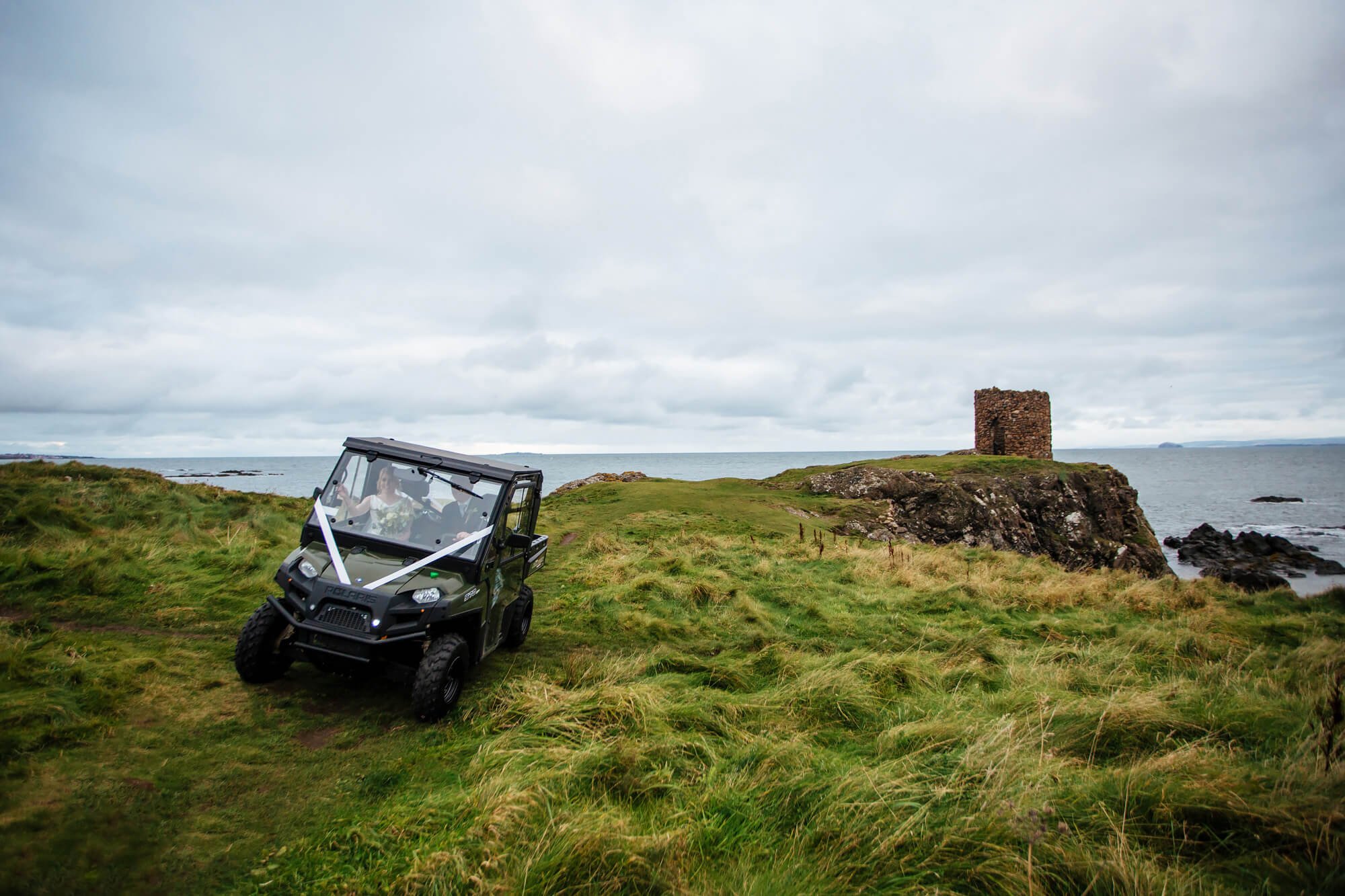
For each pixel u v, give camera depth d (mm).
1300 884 3229
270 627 5762
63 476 15180
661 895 3102
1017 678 6828
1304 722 5152
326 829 3775
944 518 36656
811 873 3287
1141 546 44219
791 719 5492
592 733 4840
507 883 3061
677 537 18094
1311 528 64438
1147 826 3742
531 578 12508
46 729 4395
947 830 3537
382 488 6289
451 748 4891
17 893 2939
